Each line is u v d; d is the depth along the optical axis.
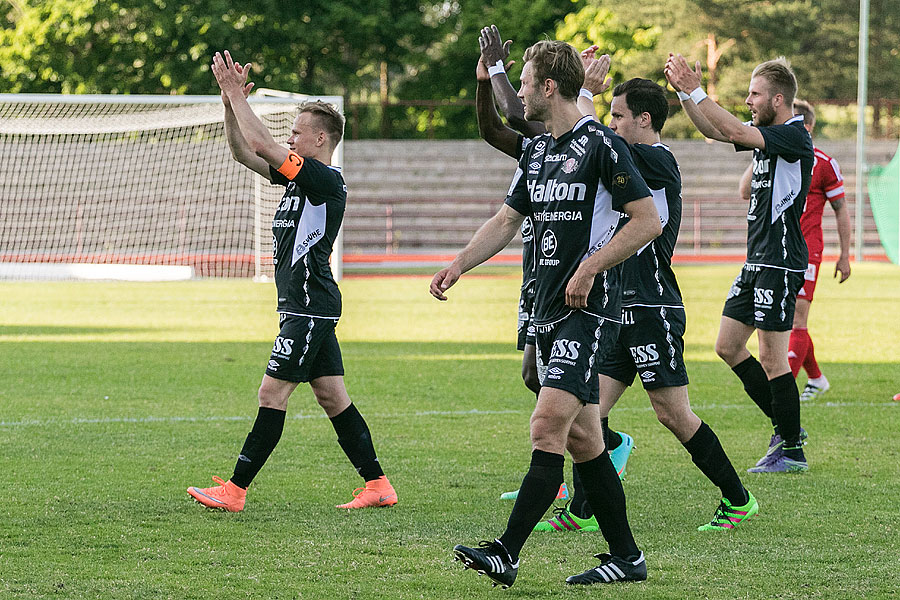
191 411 24.69
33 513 15.58
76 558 13.34
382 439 21.64
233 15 109.88
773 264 18.67
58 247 86.88
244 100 15.34
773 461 19.08
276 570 12.94
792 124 18.47
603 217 12.17
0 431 22.11
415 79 127.69
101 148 87.88
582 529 15.28
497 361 33.88
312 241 15.88
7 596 11.80
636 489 17.61
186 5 106.88
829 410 25.34
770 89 18.67
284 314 16.05
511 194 13.38
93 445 20.77
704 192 102.38
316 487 17.59
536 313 12.59
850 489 17.56
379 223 99.50
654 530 15.10
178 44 108.31
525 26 118.88
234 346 37.34
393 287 63.53
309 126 16.06
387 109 115.12
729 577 12.80
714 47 121.12
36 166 86.88
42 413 24.28
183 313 49.47
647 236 11.85
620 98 15.61
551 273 12.34
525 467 19.14
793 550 13.98
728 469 15.03
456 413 24.67
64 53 106.31
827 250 98.56
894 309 50.00
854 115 123.00
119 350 36.06
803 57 122.12
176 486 17.45
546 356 12.62
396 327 44.03
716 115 17.59
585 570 13.16
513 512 11.91
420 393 27.58
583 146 12.18
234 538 14.41
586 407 12.39
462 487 17.64
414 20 118.19
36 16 103.88
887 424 23.56
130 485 17.45
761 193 18.88
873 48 122.06
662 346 15.05
